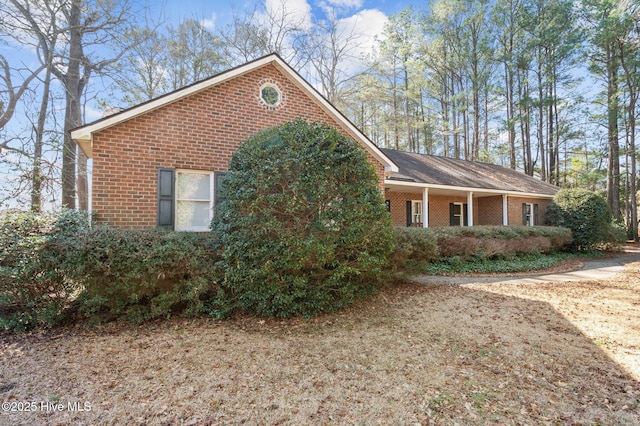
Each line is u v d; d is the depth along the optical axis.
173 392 3.10
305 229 4.97
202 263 5.39
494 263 11.05
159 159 7.13
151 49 16.89
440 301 6.52
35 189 11.07
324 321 5.21
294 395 3.07
